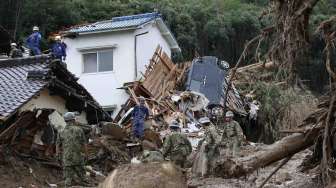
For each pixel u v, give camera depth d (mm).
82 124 15938
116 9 37781
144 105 19984
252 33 37625
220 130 13516
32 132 14344
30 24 33406
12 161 13305
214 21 37906
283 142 9531
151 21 26375
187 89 24844
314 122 9656
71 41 26156
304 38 8742
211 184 11961
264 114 22703
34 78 15586
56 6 33844
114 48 25641
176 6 39625
